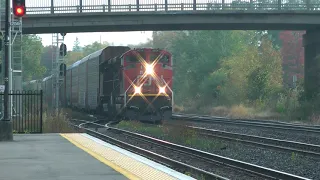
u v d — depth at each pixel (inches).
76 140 1174.3
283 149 1205.1
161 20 2714.1
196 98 4483.3
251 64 3575.3
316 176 861.8
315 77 2827.3
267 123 2240.4
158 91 2028.8
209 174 823.1
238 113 3009.4
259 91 3307.1
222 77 4097.0
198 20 2704.2
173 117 2775.6
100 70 2327.8
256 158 1088.8
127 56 2021.4
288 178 775.7
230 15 2694.4
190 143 1396.4
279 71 3882.9
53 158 845.8
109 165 761.6
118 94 2082.9
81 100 2770.7
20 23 2084.2
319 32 2878.9
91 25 2728.8
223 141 1437.0
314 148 1226.0
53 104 3174.2
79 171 705.0
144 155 1115.9
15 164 773.3
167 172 696.4
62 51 2586.1
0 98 1659.7
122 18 2723.9
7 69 1188.5
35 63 4965.6
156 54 2048.5
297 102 2901.1
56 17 2716.5
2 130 1159.6
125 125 1932.8
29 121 1621.6
